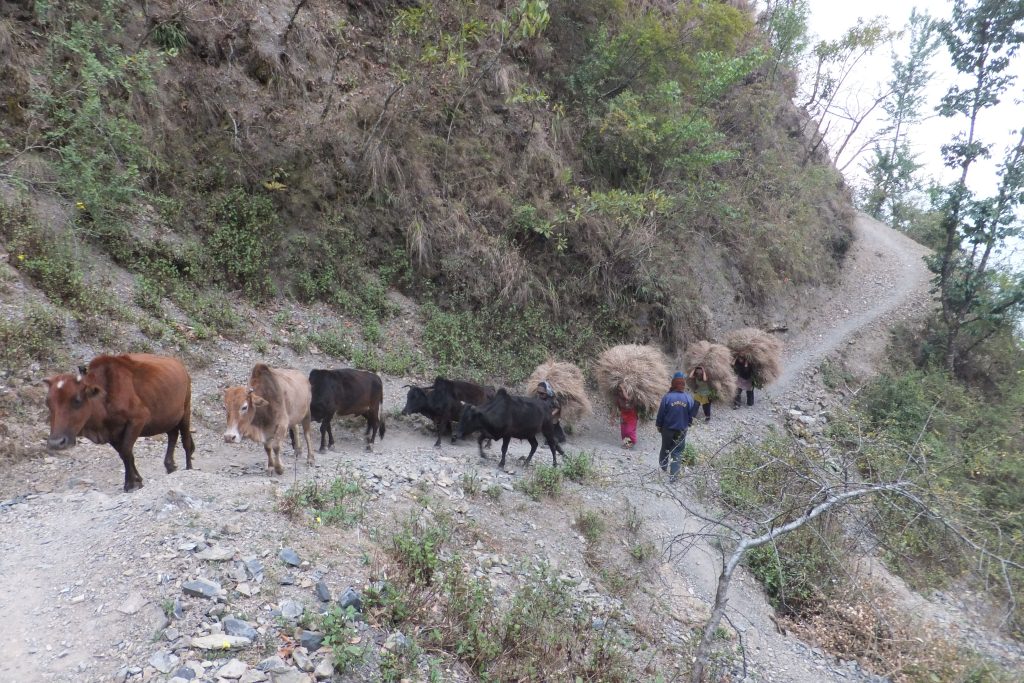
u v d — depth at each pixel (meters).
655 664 6.20
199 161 11.71
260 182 12.08
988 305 19.28
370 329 12.02
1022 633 9.36
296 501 6.02
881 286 24.92
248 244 11.36
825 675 7.13
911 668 7.52
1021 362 20.72
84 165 9.71
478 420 9.09
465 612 5.27
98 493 6.34
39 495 6.51
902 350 21.25
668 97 16.28
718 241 19.86
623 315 15.68
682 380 10.44
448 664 4.86
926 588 9.66
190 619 4.41
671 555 7.34
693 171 18.36
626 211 15.42
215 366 9.74
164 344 9.43
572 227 15.18
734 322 19.16
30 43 10.48
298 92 13.23
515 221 14.59
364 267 12.80
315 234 12.38
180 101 11.77
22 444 7.27
